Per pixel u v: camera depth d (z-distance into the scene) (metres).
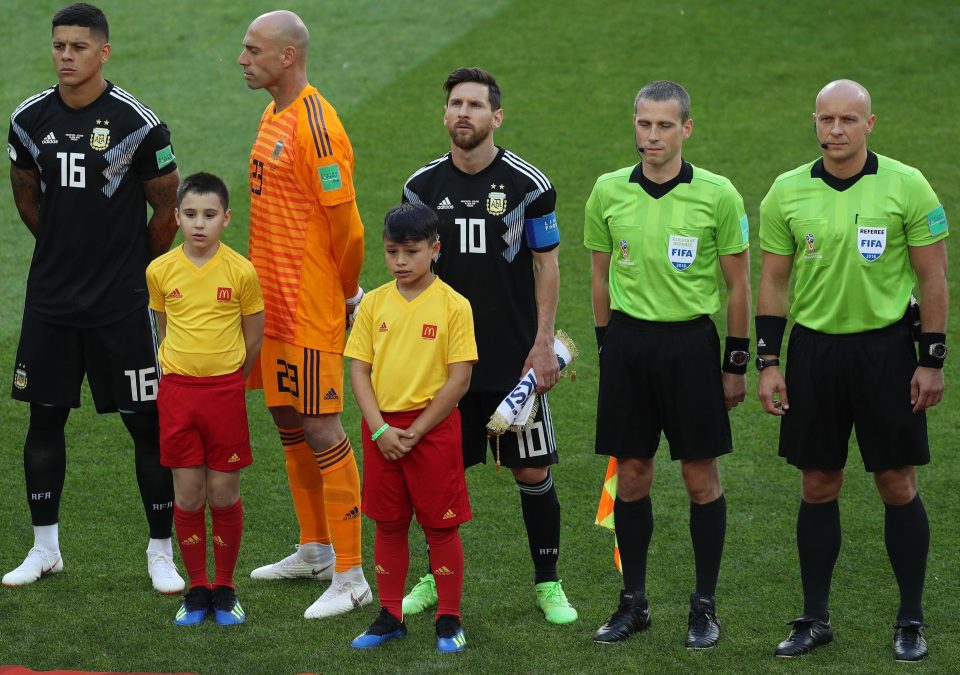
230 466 17.17
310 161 17.19
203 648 16.42
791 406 16.39
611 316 17.02
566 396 25.47
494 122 17.20
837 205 15.84
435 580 16.66
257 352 17.44
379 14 47.50
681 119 16.06
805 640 16.31
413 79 42.31
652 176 16.44
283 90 17.70
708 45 44.31
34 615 17.39
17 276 30.56
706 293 16.47
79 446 23.33
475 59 43.72
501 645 16.61
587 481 22.19
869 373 15.87
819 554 16.58
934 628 17.05
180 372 16.98
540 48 44.44
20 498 21.34
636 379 16.58
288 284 17.59
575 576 19.02
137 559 19.41
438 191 17.42
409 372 16.22
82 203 18.14
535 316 17.73
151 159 18.38
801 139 37.56
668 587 18.58
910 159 36.12
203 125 39.12
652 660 16.12
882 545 19.67
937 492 21.28
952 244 31.41
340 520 17.78
